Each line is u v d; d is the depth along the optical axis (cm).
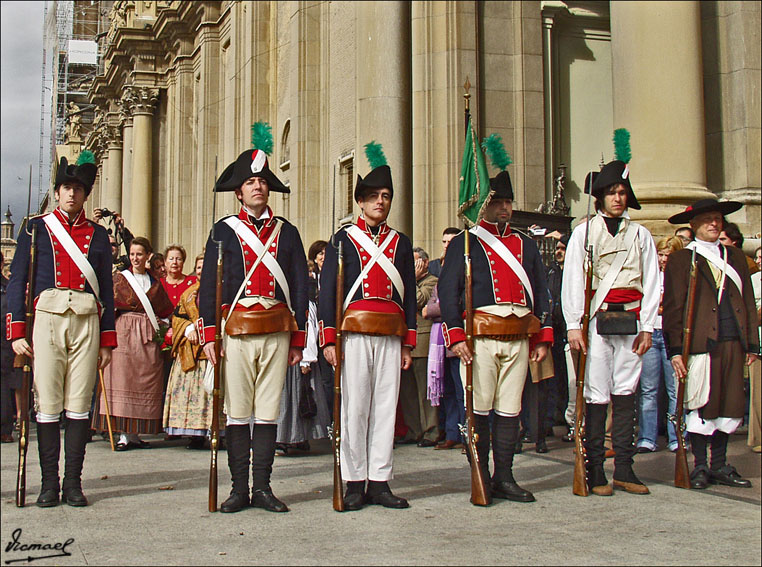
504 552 472
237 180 582
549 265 988
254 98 2267
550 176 1331
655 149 1019
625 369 635
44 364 584
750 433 855
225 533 508
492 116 1298
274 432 578
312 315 857
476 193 614
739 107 1116
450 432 864
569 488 648
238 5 2423
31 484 675
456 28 1263
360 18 1350
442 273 609
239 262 570
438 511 567
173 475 714
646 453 834
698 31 1041
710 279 677
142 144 3281
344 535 504
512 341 602
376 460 584
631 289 627
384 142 1312
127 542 489
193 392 884
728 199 1101
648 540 500
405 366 592
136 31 3241
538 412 834
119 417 884
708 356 666
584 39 1388
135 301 904
